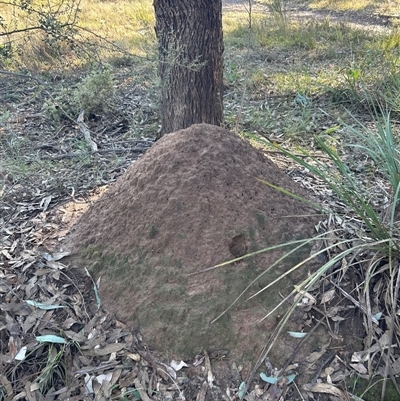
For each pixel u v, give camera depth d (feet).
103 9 16.74
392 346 3.44
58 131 7.57
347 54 11.53
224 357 3.49
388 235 3.65
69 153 6.71
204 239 3.86
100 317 3.76
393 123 7.50
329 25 14.64
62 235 4.44
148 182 4.17
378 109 8.02
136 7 17.34
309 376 3.37
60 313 3.79
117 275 3.92
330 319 3.61
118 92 9.09
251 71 10.12
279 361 3.44
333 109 8.38
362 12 17.52
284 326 3.56
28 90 9.12
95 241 4.16
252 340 3.52
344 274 3.74
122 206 4.19
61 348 3.58
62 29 6.29
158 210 4.00
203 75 6.65
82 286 3.96
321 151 6.66
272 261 3.82
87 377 3.44
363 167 6.03
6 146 6.88
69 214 4.81
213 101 6.86
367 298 3.46
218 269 3.76
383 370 3.36
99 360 3.53
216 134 4.27
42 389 3.38
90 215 4.41
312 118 7.89
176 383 3.39
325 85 8.92
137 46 11.84
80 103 8.11
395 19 15.89
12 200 5.24
